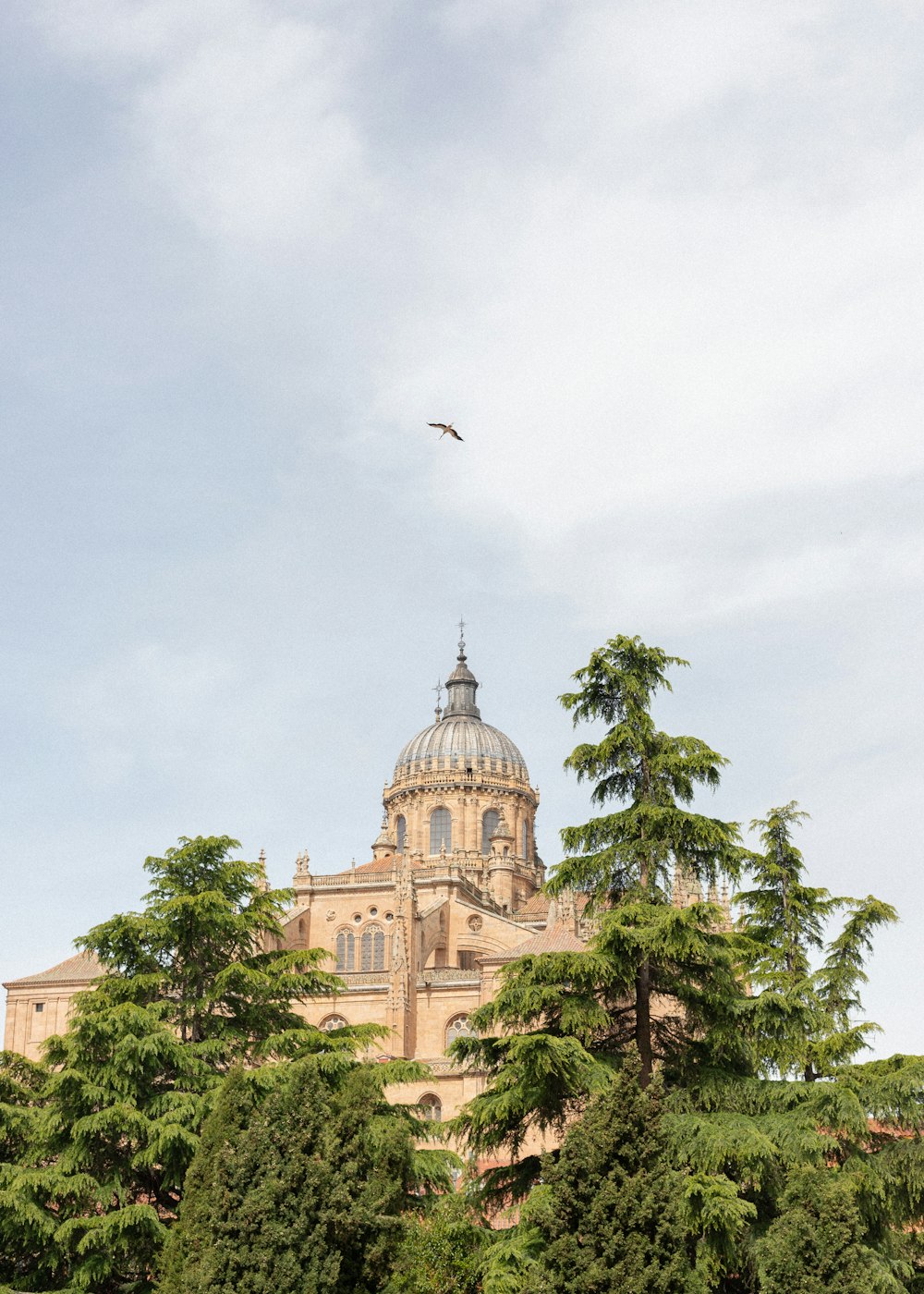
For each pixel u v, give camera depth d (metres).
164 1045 43.28
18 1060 47.28
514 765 133.50
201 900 47.12
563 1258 31.75
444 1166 43.25
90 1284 40.38
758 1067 39.34
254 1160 36.88
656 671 42.56
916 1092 37.78
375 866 121.56
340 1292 36.12
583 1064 35.59
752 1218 35.81
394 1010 95.56
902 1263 37.12
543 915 118.56
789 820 50.78
